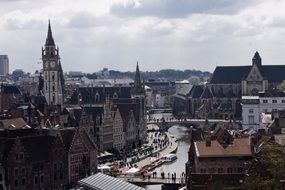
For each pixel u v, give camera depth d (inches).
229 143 7711.6
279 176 6117.1
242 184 6432.1
